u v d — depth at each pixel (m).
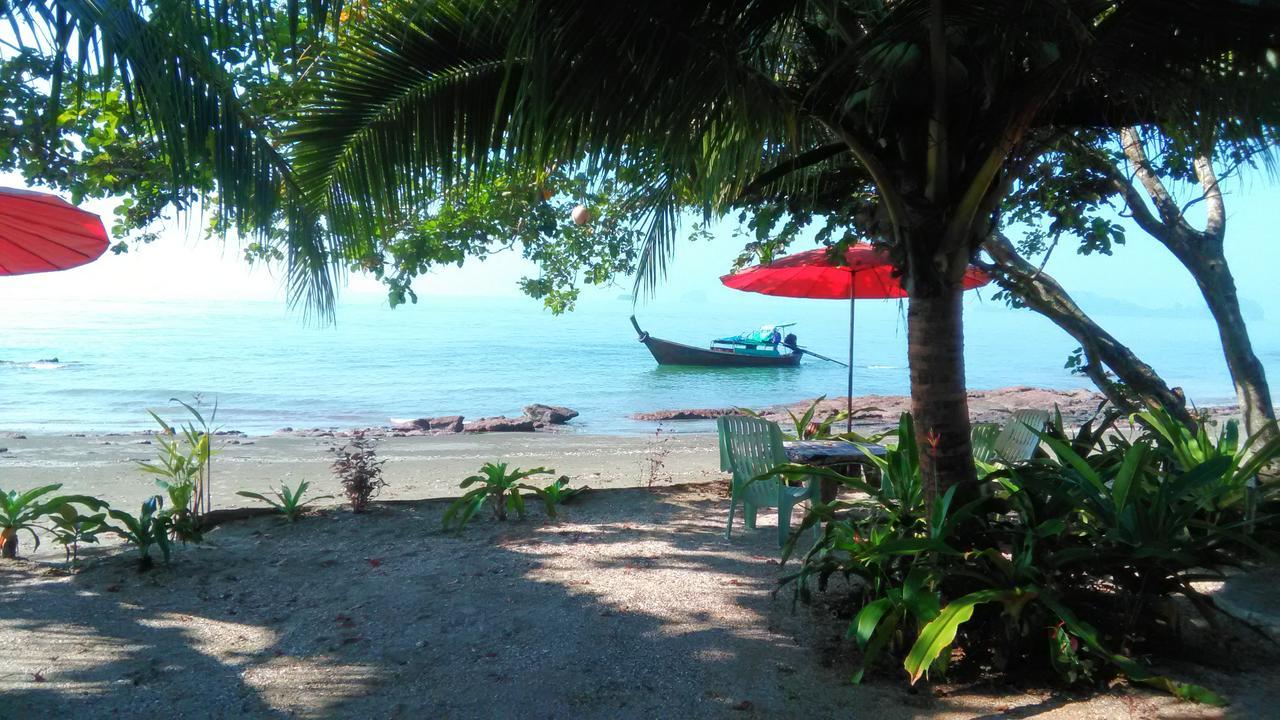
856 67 3.84
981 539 3.98
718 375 33.69
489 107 4.38
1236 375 6.85
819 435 8.55
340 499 8.73
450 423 17.09
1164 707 3.35
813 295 8.85
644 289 4.39
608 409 22.45
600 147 3.56
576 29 3.29
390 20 4.14
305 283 4.55
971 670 3.77
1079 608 3.80
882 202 4.30
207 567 5.70
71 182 6.75
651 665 3.97
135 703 3.64
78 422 18.50
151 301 196.50
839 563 4.22
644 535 6.48
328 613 4.78
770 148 4.70
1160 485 3.85
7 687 3.78
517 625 4.52
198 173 5.07
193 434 6.91
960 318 4.13
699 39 3.46
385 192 4.56
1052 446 4.09
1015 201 6.64
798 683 3.74
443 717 3.50
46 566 5.74
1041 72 3.65
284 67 4.94
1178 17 3.30
